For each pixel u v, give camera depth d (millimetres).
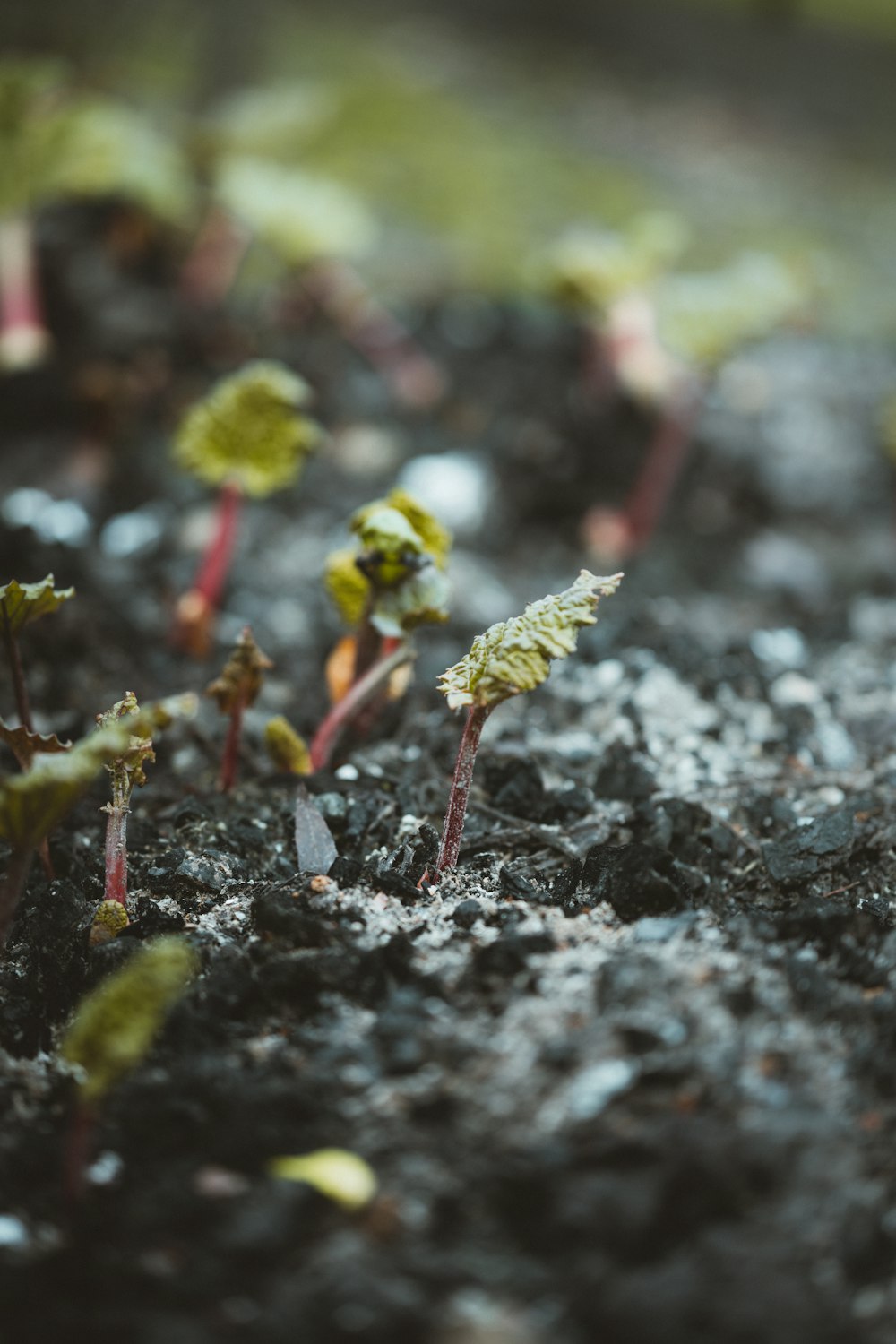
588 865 1011
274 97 1427
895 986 967
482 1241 913
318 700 1142
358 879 1008
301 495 1304
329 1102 939
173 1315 902
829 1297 904
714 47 2449
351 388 1388
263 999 968
